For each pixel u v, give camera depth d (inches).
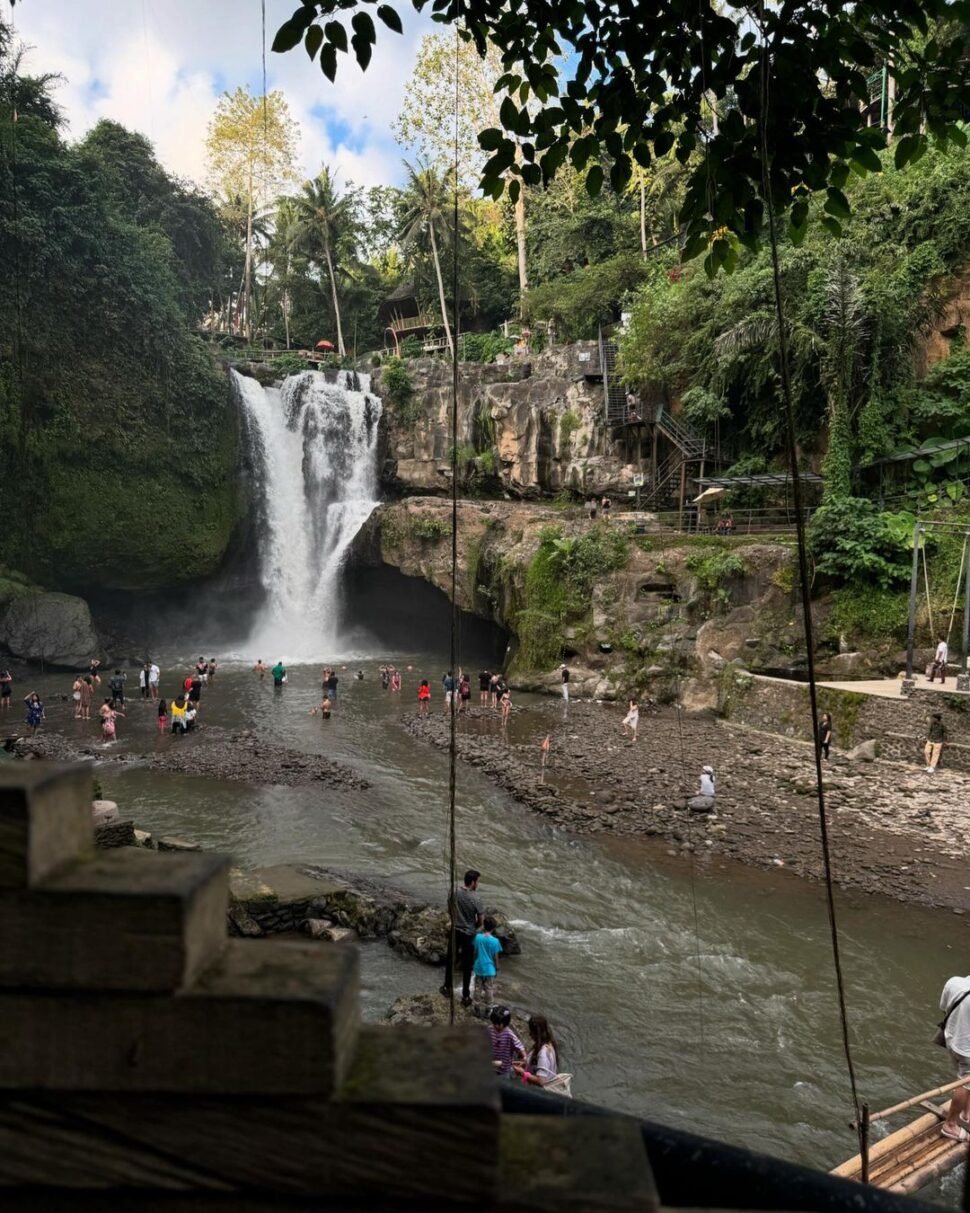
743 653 1082.7
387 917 473.7
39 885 42.3
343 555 1696.6
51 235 1293.1
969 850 613.3
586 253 1843.0
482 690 1236.5
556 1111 56.3
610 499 1556.3
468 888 420.2
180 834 632.4
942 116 145.6
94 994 42.2
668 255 1644.9
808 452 1253.1
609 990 418.9
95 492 1405.0
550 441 1641.2
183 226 1834.4
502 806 715.4
